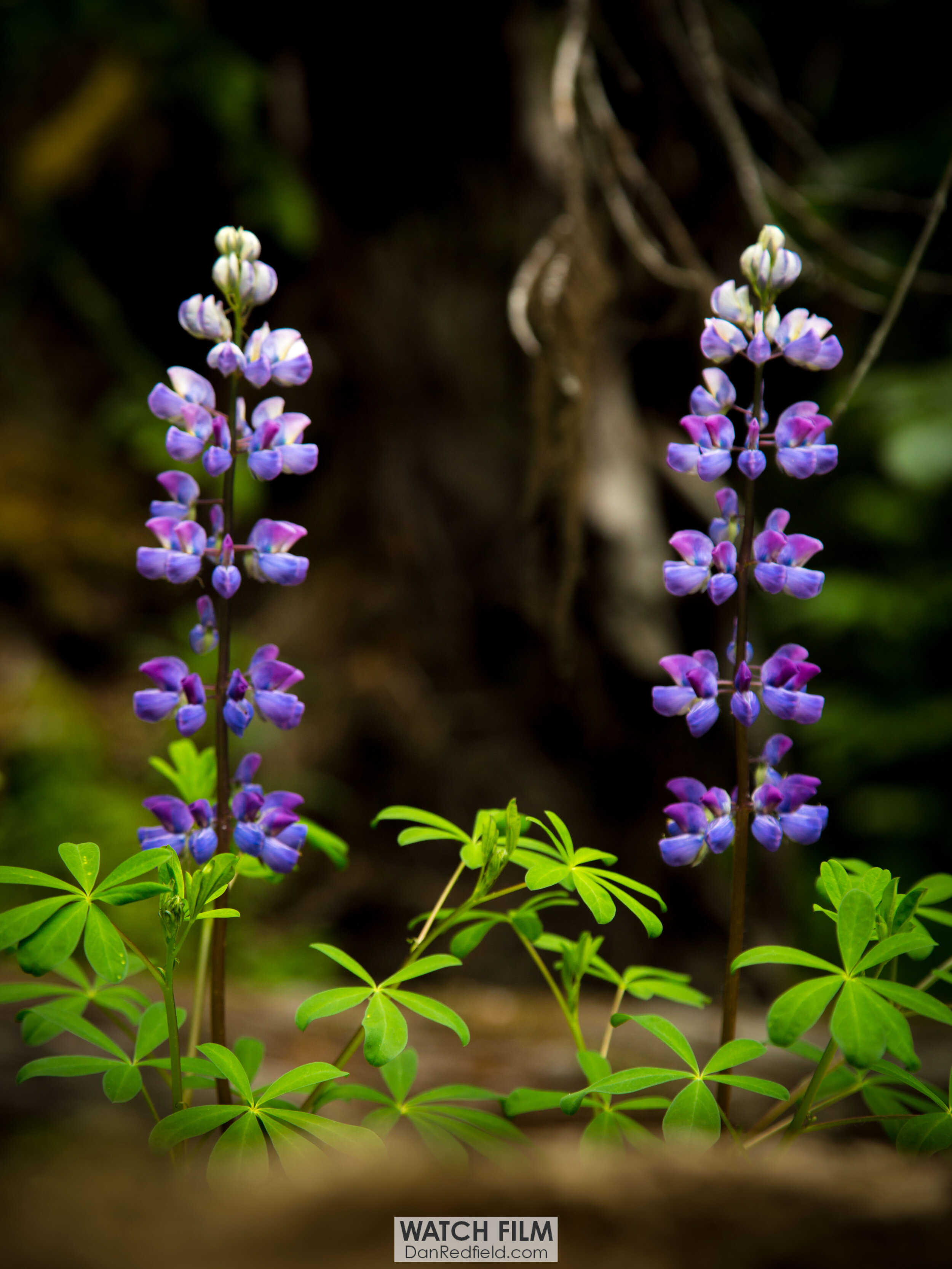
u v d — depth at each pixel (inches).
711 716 61.9
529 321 147.9
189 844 62.2
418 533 231.0
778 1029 51.9
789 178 188.2
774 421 211.0
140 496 250.2
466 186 225.6
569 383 142.7
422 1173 37.3
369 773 222.7
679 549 62.9
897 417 236.2
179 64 230.5
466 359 228.4
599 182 159.0
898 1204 37.8
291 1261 32.7
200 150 239.1
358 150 232.2
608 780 212.8
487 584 223.6
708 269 178.5
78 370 257.6
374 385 234.5
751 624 242.5
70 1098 67.4
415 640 228.5
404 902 211.5
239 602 241.8
